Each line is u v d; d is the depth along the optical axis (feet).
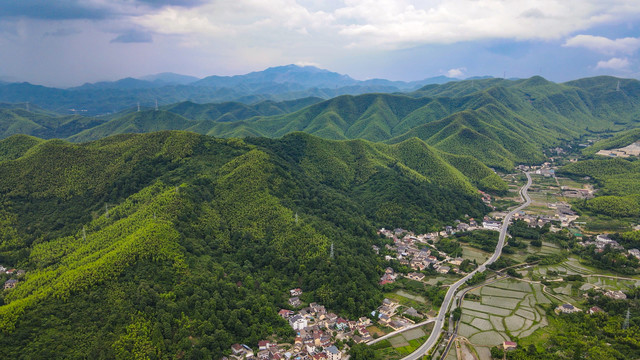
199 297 628.69
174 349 552.41
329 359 583.58
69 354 504.84
